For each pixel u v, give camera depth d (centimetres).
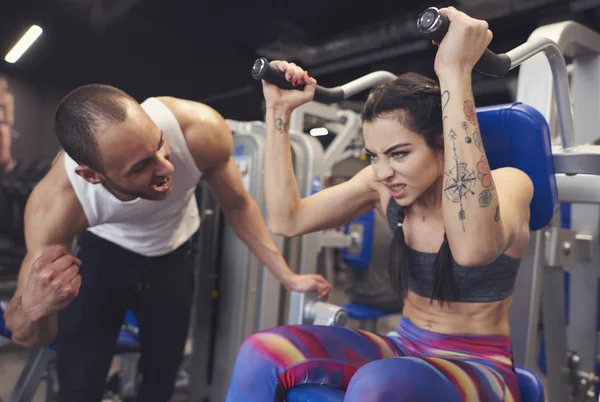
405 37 561
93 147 94
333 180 280
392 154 80
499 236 70
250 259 182
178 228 140
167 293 136
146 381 140
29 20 584
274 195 100
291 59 660
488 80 679
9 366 259
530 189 84
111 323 130
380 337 93
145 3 530
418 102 78
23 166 662
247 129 208
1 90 715
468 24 70
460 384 70
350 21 619
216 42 650
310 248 178
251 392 79
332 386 84
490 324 85
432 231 87
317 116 224
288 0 530
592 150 102
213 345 199
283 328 88
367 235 228
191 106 130
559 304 138
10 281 477
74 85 779
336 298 436
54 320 112
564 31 144
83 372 123
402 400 65
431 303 86
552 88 131
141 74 768
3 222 693
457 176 69
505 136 94
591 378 161
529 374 91
